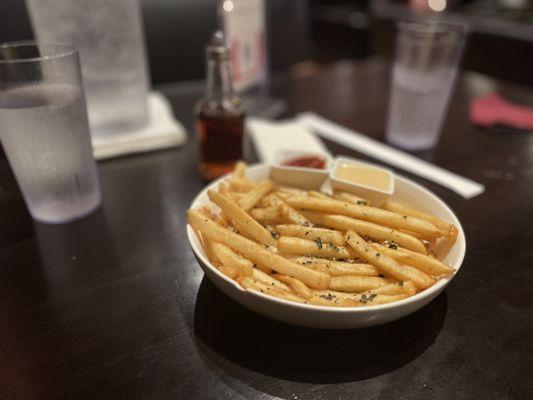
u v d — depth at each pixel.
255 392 0.26
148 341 0.29
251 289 0.26
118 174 0.50
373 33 1.59
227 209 0.33
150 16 0.85
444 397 0.25
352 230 0.31
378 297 0.27
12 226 0.41
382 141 0.59
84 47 0.48
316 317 0.25
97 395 0.25
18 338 0.29
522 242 0.39
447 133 0.61
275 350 0.28
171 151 0.56
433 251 0.34
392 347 0.29
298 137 0.57
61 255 0.37
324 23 1.80
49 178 0.39
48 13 0.46
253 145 0.57
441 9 1.38
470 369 0.27
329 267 0.30
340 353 0.28
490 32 1.22
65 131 0.37
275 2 0.95
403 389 0.26
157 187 0.48
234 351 0.28
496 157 0.54
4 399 0.25
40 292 0.33
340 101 0.73
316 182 0.40
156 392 0.26
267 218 0.34
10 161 0.39
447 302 0.32
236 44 0.62
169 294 0.33
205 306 0.32
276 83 0.81
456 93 0.76
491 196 0.46
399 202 0.38
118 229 0.41
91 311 0.31
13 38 0.75
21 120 0.35
